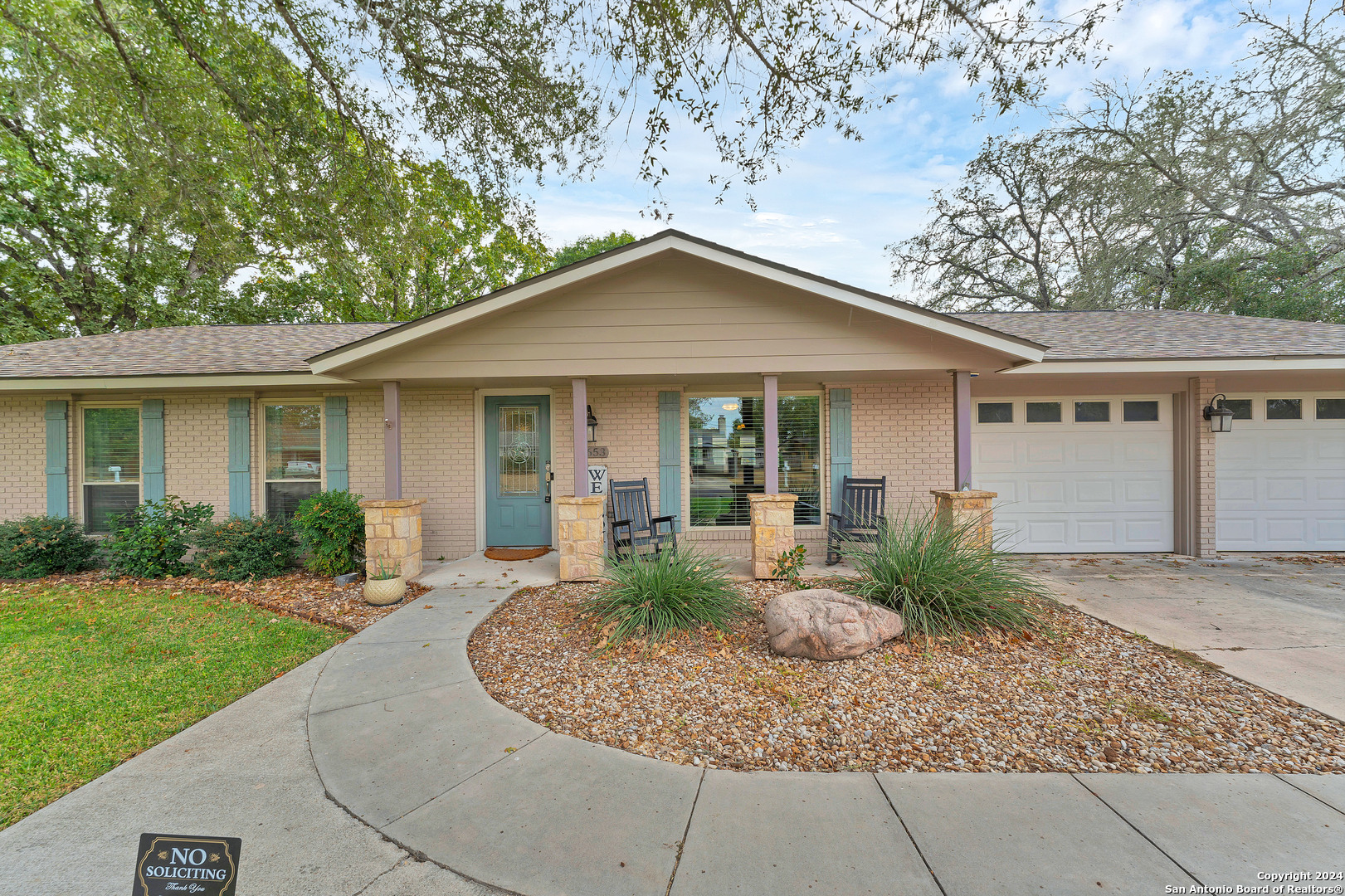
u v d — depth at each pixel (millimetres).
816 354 6211
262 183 7574
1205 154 14516
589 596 5387
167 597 6195
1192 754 2824
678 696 3527
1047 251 20250
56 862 2170
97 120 7574
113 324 15938
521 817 2396
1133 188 15516
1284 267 13211
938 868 2053
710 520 8125
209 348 8352
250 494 7883
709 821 2350
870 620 4129
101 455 8039
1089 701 3393
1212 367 6730
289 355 7938
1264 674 3766
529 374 6273
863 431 7938
